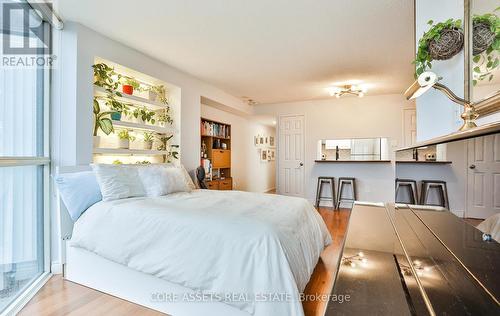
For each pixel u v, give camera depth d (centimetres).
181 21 238
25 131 201
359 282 75
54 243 224
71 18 230
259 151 724
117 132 297
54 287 202
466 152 75
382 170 508
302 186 571
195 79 401
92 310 172
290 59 328
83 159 238
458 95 157
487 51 129
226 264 146
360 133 525
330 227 373
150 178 257
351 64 345
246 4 212
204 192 281
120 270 188
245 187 638
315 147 559
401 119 498
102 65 260
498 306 60
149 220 178
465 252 74
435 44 154
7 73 182
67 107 232
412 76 392
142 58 309
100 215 197
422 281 75
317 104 558
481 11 133
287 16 230
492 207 62
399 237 116
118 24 242
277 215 183
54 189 225
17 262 191
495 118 126
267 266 139
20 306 174
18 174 192
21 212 196
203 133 464
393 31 257
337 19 235
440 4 172
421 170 112
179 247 161
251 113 600
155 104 330
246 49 299
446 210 87
